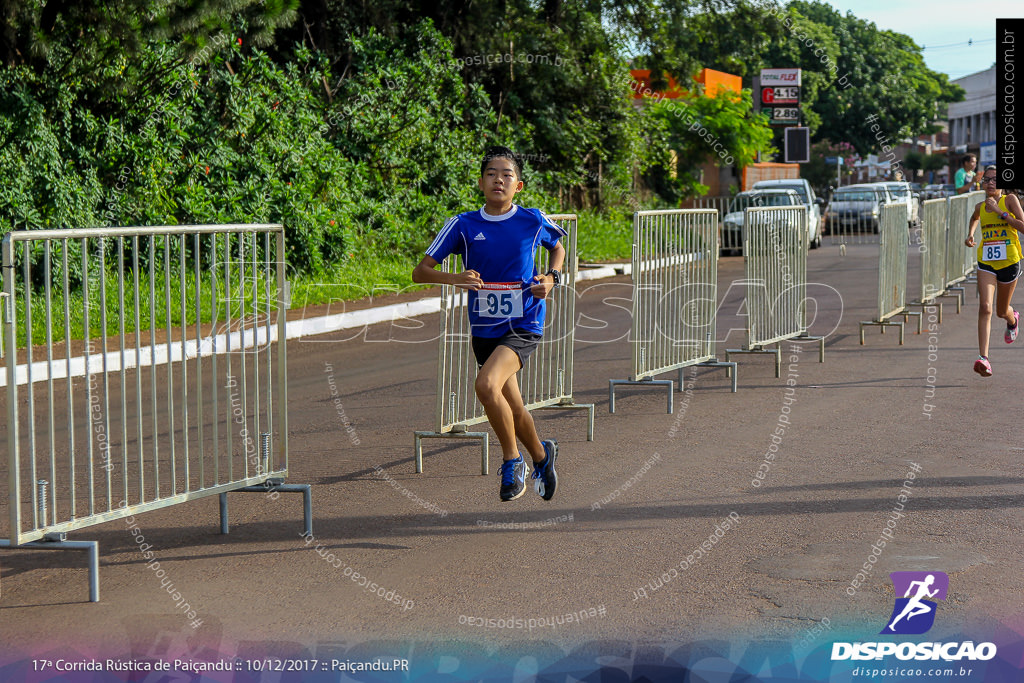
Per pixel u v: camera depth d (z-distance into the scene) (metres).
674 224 8.48
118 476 6.46
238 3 13.73
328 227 17.23
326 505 5.63
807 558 4.57
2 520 5.45
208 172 16.72
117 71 14.93
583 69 26.45
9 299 4.05
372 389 9.45
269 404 5.27
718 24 27.45
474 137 23.52
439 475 6.30
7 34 13.57
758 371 10.06
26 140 13.75
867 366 10.15
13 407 4.08
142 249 14.57
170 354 4.77
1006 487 5.68
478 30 24.16
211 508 5.62
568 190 27.11
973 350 11.02
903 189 30.81
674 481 5.97
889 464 6.26
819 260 24.22
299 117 18.77
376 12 22.25
